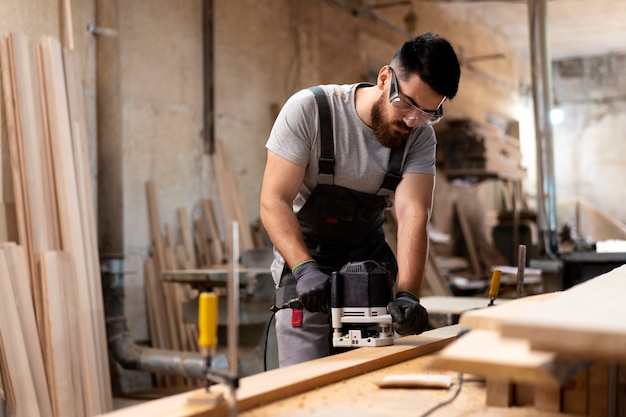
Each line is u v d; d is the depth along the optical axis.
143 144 5.18
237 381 1.24
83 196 4.14
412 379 1.58
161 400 1.34
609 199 12.84
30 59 3.96
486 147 9.32
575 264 5.18
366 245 2.52
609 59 12.94
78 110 4.22
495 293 2.20
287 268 2.38
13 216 3.92
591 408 1.39
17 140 3.85
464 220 10.09
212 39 5.83
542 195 5.45
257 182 6.36
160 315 5.07
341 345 2.03
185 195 5.55
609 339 0.98
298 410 1.38
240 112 6.20
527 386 1.45
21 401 3.45
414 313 1.99
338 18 7.62
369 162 2.32
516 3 10.27
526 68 13.19
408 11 8.97
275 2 6.68
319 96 2.28
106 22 4.79
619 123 12.86
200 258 5.51
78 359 3.84
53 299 3.72
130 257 5.00
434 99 2.07
